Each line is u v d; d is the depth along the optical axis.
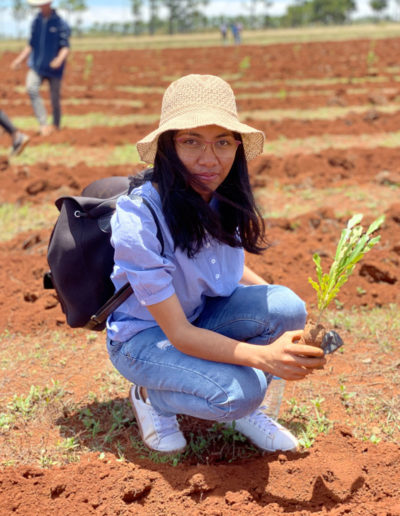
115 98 15.06
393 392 3.31
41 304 4.36
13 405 3.17
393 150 8.59
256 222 2.59
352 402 3.21
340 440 2.78
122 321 2.68
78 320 2.76
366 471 2.60
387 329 4.01
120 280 2.58
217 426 3.01
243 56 28.66
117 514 2.41
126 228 2.38
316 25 116.62
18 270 4.90
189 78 2.38
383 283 4.68
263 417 2.84
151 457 2.77
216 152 2.36
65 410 3.12
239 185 2.53
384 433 2.95
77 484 2.54
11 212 6.31
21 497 2.47
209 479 2.53
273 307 2.69
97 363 3.68
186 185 2.37
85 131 10.21
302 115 11.95
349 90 15.49
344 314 4.30
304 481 2.54
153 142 2.37
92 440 2.92
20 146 8.39
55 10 9.80
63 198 2.65
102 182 2.91
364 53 28.34
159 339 2.60
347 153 8.44
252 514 2.37
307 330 2.31
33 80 9.93
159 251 2.44
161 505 2.45
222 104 2.34
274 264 4.96
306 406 3.18
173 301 2.42
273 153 8.78
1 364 3.67
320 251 5.12
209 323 2.78
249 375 2.48
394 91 15.13
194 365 2.49
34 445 2.88
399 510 2.37
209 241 2.54
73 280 2.68
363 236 2.27
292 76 19.19
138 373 2.64
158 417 2.79
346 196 6.79
